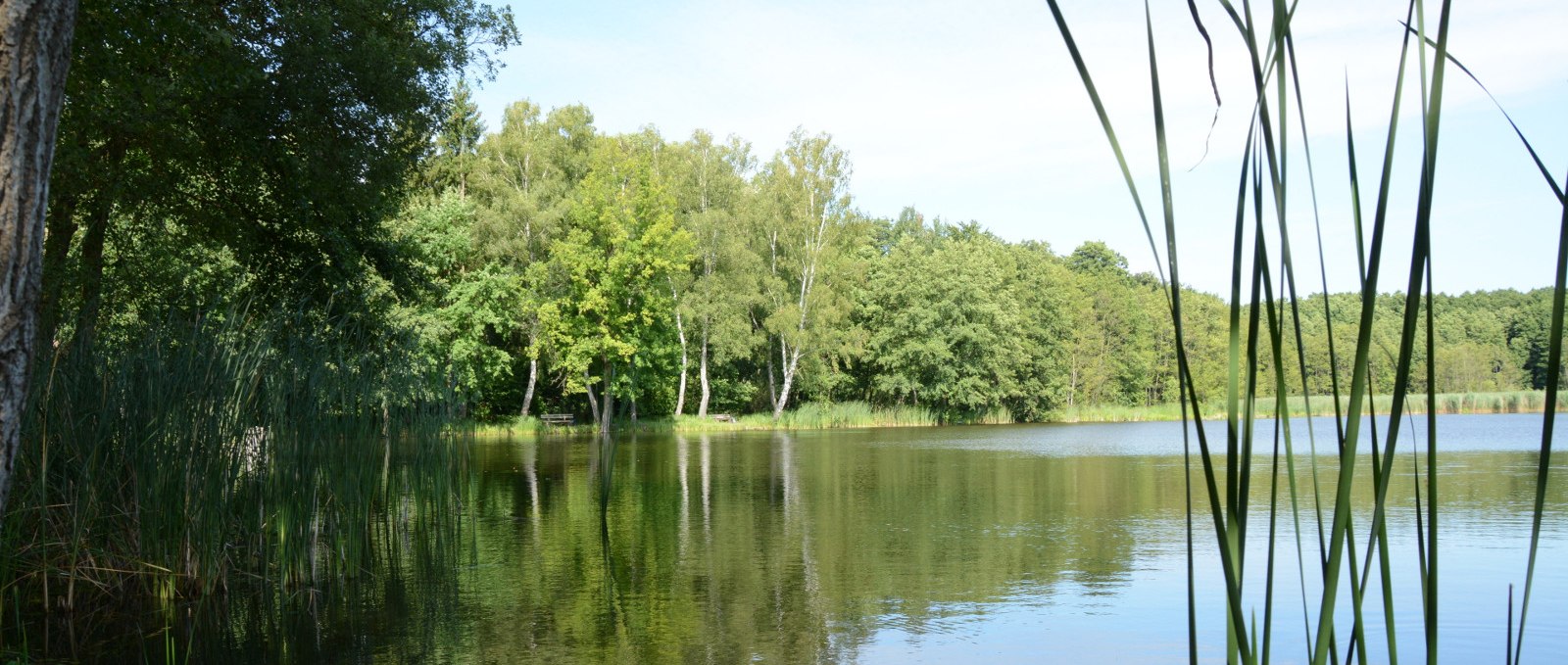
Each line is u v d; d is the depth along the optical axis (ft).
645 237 116.16
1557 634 19.61
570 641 20.16
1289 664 18.39
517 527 35.70
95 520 22.84
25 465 21.71
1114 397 191.11
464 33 48.26
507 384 130.82
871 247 181.37
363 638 20.53
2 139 8.42
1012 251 181.68
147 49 31.63
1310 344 130.62
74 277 33.45
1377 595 23.04
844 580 26.08
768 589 25.05
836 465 63.87
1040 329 171.12
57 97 8.84
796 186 137.18
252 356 24.95
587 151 137.39
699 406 149.79
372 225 48.14
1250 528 33.53
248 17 38.93
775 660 18.70
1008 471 58.59
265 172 40.83
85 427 22.31
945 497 44.86
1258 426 115.75
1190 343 198.29
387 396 30.55
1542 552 28.02
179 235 41.32
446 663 18.70
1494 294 169.07
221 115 37.06
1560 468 55.42
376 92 41.60
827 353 145.59
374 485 30.01
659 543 32.12
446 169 90.94
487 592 24.89
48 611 20.93
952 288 151.23
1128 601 23.21
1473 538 30.73
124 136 34.50
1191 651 4.47
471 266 119.34
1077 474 56.08
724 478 54.65
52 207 34.06
